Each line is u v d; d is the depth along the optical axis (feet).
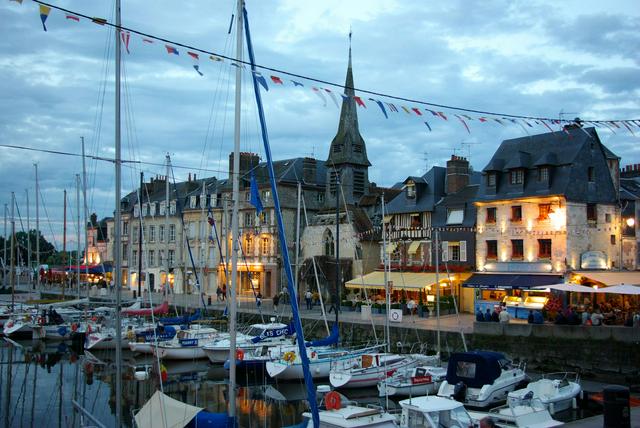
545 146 127.54
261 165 192.03
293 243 177.88
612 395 48.60
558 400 67.10
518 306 113.50
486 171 131.03
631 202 131.34
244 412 73.00
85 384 88.48
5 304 171.53
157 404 53.16
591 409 69.41
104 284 214.69
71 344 129.80
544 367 92.94
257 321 134.10
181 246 208.64
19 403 76.69
